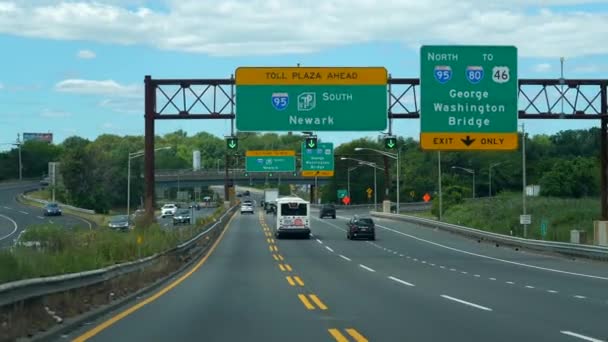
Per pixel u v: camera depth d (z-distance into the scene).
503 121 37.25
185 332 14.23
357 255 44.53
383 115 38.22
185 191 162.12
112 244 27.91
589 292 23.30
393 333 14.05
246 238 60.19
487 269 34.34
